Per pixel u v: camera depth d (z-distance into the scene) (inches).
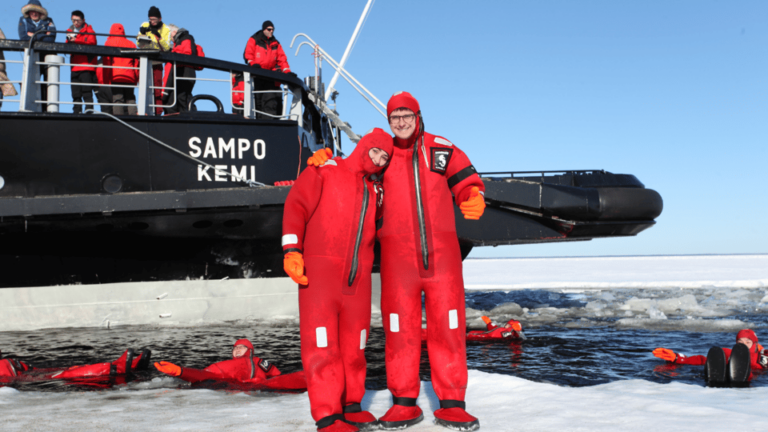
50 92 309.0
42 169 293.9
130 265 328.8
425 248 103.3
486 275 1419.8
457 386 102.5
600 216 327.9
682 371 213.6
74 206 290.5
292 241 99.8
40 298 316.5
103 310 326.6
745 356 178.7
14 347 263.7
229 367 186.2
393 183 106.4
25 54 300.4
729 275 1293.1
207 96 328.5
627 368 220.5
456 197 110.7
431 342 104.8
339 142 537.3
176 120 313.3
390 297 104.7
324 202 102.4
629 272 1571.1
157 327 326.6
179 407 120.6
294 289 364.5
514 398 116.2
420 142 108.4
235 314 352.2
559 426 93.0
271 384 175.6
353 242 102.0
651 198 338.0
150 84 319.3
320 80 428.8
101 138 303.0
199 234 321.4
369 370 215.9
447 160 107.1
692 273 1443.2
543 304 538.0
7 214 282.8
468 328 354.6
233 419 107.0
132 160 306.3
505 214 330.3
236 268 349.1
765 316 419.8
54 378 193.3
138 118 307.7
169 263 335.3
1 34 319.0
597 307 486.3
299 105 356.8
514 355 251.0
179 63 319.9
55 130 296.8
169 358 235.3
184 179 313.1
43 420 108.4
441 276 104.0
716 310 462.9
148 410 117.4
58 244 309.3
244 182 322.3
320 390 98.2
